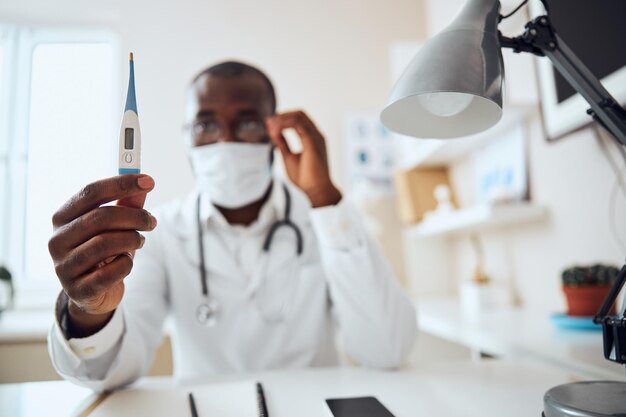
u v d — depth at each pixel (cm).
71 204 44
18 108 216
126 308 82
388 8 248
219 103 97
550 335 96
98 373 63
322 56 240
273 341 99
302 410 53
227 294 100
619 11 83
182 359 100
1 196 213
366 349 79
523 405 52
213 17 232
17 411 55
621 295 96
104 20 222
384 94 241
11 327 144
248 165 98
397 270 230
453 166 204
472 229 183
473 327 113
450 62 40
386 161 236
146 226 44
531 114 137
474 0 44
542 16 46
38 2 218
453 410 51
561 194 125
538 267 140
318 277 106
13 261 211
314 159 80
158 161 215
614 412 39
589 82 45
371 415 48
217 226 106
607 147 107
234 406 54
